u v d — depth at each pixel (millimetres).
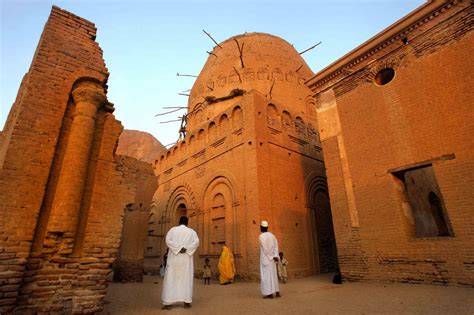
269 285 7797
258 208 12641
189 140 19672
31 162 5633
